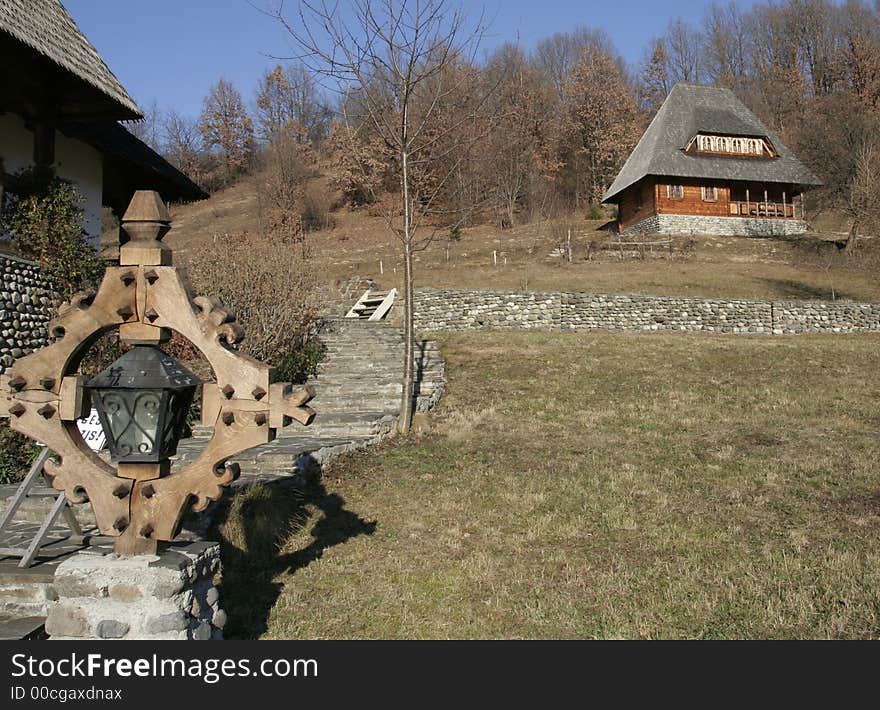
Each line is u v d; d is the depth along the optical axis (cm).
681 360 1542
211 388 376
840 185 4516
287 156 5556
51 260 1048
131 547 381
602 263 3023
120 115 1202
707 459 892
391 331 1659
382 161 1418
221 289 1297
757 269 2897
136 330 383
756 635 457
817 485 779
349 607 512
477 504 732
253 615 500
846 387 1323
